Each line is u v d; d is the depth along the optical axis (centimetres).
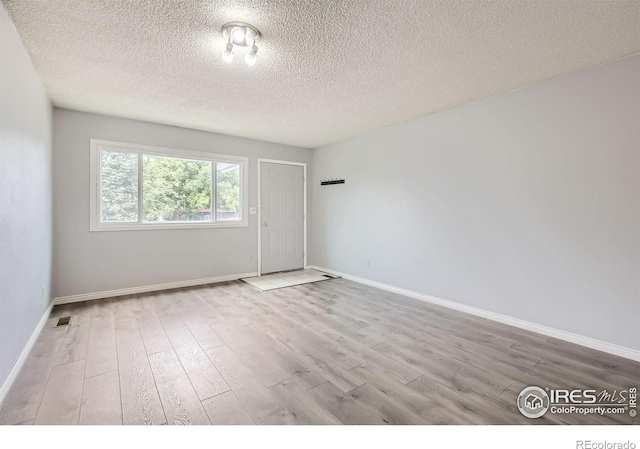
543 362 232
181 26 204
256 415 170
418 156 394
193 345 256
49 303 331
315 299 391
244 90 306
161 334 278
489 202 322
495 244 317
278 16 192
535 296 289
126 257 404
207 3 181
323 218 561
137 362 228
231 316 326
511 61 247
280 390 194
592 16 190
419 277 394
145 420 165
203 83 290
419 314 337
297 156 568
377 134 451
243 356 238
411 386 199
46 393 188
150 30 208
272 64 254
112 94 317
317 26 202
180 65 256
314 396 188
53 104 345
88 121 374
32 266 254
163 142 425
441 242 368
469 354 244
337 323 309
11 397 184
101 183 388
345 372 216
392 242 430
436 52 234
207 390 193
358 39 217
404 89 302
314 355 241
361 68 260
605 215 248
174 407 176
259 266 526
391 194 430
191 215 458
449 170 358
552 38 214
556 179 274
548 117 279
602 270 250
